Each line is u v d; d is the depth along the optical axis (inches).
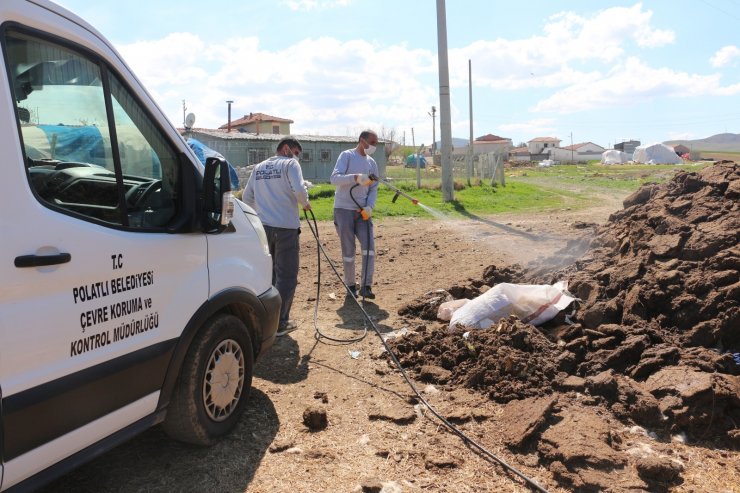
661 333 193.8
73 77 115.6
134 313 121.6
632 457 141.3
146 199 132.4
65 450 108.1
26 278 98.2
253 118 2598.4
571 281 241.9
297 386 190.9
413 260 407.2
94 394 112.3
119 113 127.6
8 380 95.7
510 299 227.3
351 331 249.0
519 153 4667.8
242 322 162.1
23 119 105.5
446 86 821.2
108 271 114.9
